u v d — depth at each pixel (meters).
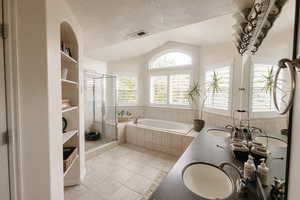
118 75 4.71
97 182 2.13
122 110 4.56
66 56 1.63
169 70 4.32
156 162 2.75
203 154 1.30
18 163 1.10
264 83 1.10
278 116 0.93
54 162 1.29
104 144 3.36
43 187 1.18
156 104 4.58
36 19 1.11
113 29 2.00
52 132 1.24
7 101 1.05
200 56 3.76
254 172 0.90
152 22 1.80
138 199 1.82
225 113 2.47
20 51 1.08
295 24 0.51
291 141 0.51
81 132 2.13
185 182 0.93
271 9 0.94
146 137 3.47
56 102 1.32
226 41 2.44
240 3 1.16
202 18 1.68
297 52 0.50
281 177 0.87
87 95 4.05
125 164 2.66
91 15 1.67
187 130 3.32
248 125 1.41
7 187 1.07
